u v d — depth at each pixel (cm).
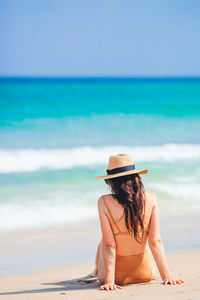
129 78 12762
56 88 6369
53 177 1233
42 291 392
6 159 1505
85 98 4666
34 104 3906
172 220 819
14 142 1925
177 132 2423
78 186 1115
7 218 818
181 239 697
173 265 515
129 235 368
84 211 877
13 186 1109
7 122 2667
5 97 4628
